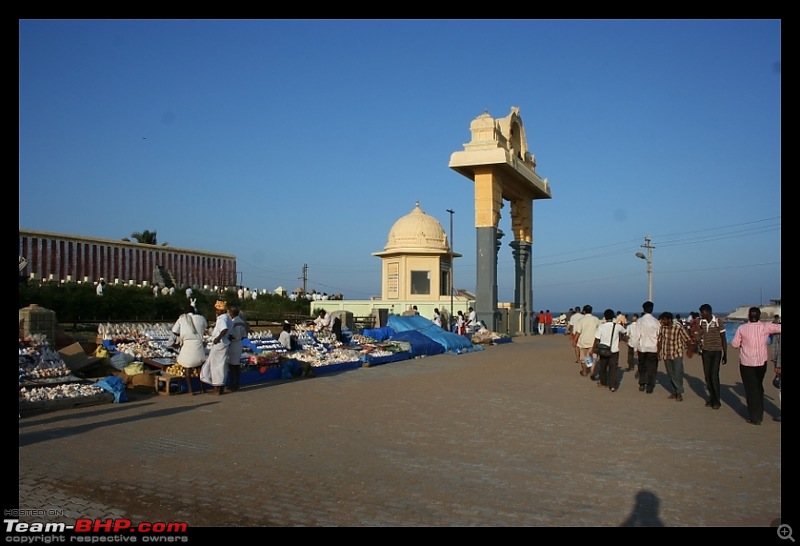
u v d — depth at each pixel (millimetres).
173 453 7906
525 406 12031
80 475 6891
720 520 5781
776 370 14320
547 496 6430
